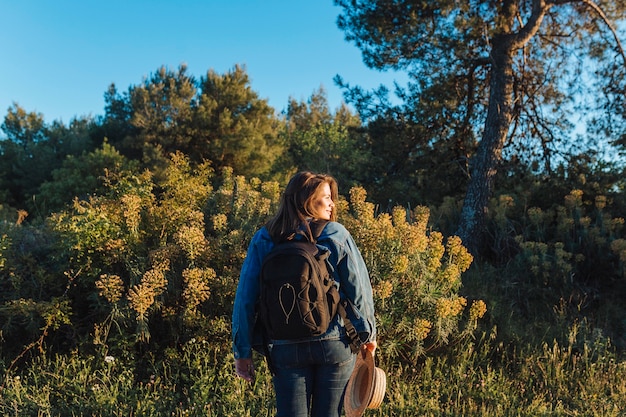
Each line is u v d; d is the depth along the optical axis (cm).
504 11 972
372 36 1024
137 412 391
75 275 497
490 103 938
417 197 1114
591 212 898
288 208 272
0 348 473
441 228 934
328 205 281
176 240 522
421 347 495
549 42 1095
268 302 255
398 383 456
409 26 976
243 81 3300
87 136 3644
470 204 887
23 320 476
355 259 269
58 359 457
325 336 259
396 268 491
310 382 266
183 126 3055
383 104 1162
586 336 583
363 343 267
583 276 765
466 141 1155
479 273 750
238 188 621
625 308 704
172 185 624
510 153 1113
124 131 3481
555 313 653
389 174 1172
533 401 448
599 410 442
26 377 442
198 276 468
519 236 796
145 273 473
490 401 456
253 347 271
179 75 3294
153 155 2880
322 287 255
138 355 485
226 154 3044
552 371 516
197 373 452
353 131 1241
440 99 1088
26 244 568
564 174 1009
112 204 577
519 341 571
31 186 3438
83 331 494
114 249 502
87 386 431
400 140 1143
